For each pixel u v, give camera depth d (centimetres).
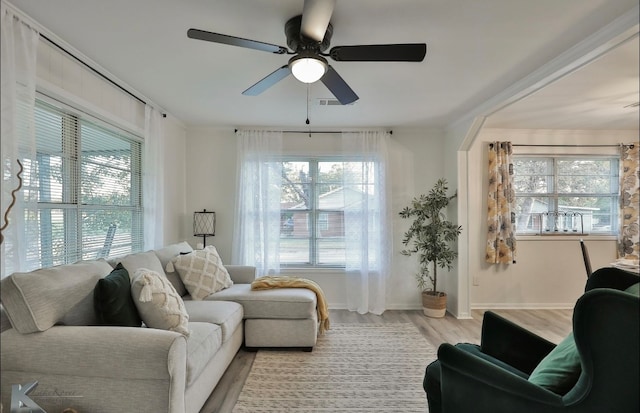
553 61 230
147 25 188
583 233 428
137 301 180
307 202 430
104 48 214
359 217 411
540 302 421
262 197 406
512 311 409
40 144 205
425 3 166
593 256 423
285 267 426
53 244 215
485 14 176
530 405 119
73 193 233
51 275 159
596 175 436
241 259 402
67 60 219
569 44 208
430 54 221
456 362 136
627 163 418
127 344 145
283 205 430
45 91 202
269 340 281
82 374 145
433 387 158
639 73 252
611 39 189
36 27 184
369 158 411
